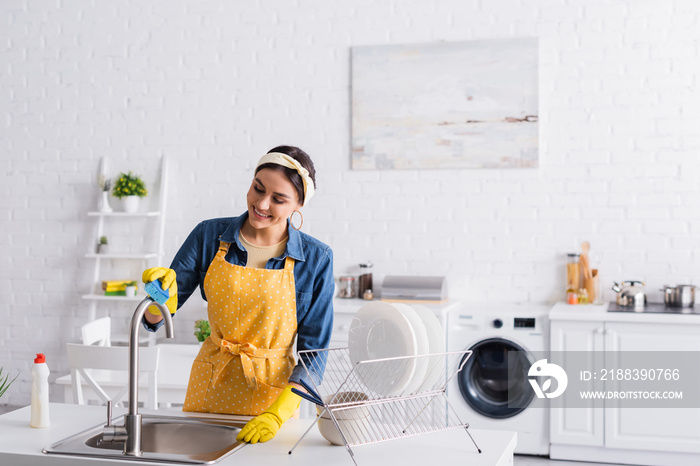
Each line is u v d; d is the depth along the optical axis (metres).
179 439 1.98
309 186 2.03
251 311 2.11
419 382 1.82
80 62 5.27
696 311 4.02
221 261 2.13
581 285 4.50
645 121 4.45
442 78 4.70
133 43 5.19
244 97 5.03
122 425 1.89
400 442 1.85
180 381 3.21
